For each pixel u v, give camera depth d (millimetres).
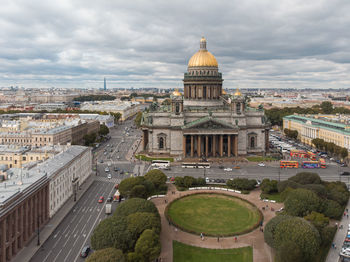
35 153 187125
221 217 137750
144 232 102125
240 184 172125
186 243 115375
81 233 122500
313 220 122062
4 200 98500
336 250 110812
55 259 103750
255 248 112188
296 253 93750
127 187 152625
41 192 125375
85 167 193375
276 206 149875
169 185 183500
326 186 161000
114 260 85500
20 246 108312
